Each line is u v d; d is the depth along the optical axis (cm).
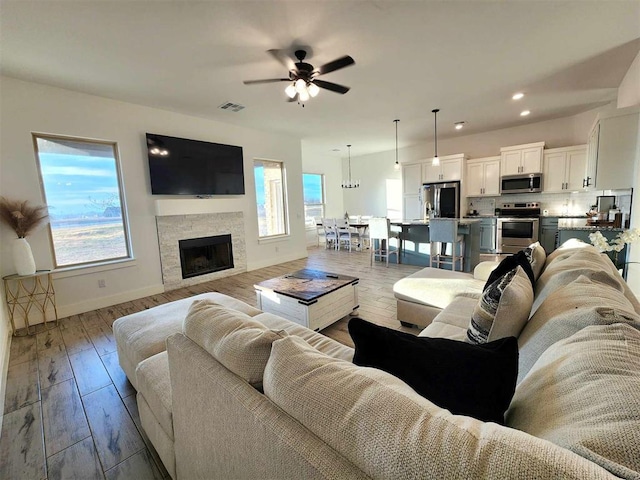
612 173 359
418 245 553
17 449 158
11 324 300
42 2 193
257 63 288
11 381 218
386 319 309
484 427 51
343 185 832
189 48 259
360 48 270
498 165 601
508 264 170
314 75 271
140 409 157
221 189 495
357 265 577
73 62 276
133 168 399
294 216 641
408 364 79
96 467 147
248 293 421
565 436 52
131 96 368
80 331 304
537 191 554
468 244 492
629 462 43
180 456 121
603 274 133
